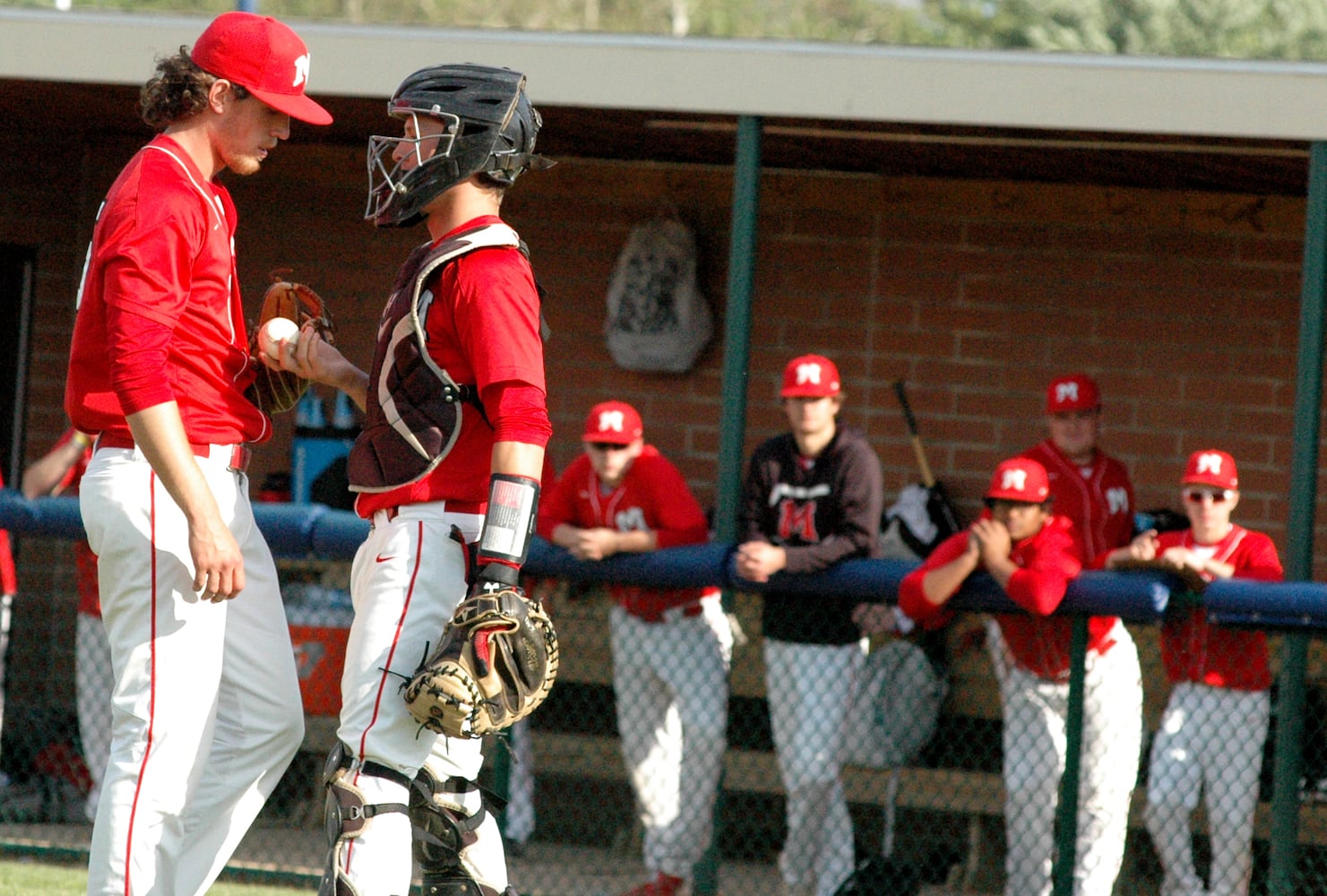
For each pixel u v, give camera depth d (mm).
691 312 26953
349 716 10641
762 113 20250
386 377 10875
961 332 26766
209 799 12219
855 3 102000
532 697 10586
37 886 18281
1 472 27875
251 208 28094
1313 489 18391
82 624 21234
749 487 19781
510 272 10602
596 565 18719
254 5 24422
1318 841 18547
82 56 21906
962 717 22094
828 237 27062
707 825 19531
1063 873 17359
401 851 10516
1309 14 83438
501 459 10312
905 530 24875
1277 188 25375
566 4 98938
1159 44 85062
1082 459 20672
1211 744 18344
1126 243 26359
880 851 22750
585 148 26688
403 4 96000
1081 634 17312
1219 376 26125
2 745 22641
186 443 10992
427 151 10883
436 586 10688
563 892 20219
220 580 10984
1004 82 19734
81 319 11516
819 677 19219
